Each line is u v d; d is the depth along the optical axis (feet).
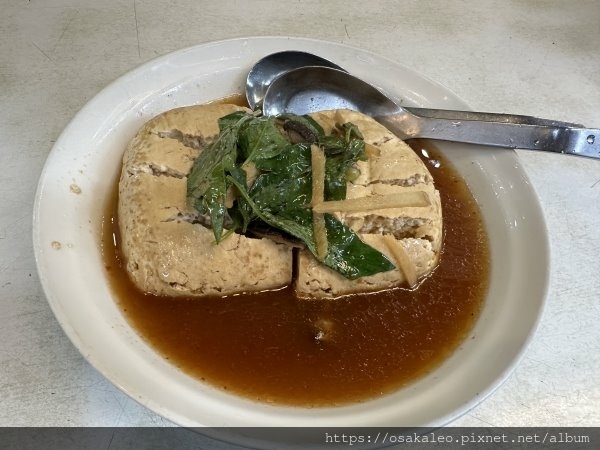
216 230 0.81
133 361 0.71
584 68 1.40
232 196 0.85
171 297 0.85
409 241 0.89
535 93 1.31
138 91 1.01
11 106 1.11
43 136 1.06
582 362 0.88
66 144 0.90
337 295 0.89
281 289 0.89
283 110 1.09
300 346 0.83
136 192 0.87
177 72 1.06
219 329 0.83
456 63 1.36
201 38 1.32
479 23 1.48
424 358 0.83
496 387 0.72
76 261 0.80
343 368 0.81
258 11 1.42
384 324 0.87
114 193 0.93
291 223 0.83
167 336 0.81
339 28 1.40
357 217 0.88
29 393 0.75
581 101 1.30
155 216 0.84
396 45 1.38
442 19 1.48
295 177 0.86
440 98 1.10
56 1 1.36
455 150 1.06
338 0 1.49
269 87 1.05
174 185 0.87
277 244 0.87
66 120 1.10
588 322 0.93
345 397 0.77
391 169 0.94
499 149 1.02
